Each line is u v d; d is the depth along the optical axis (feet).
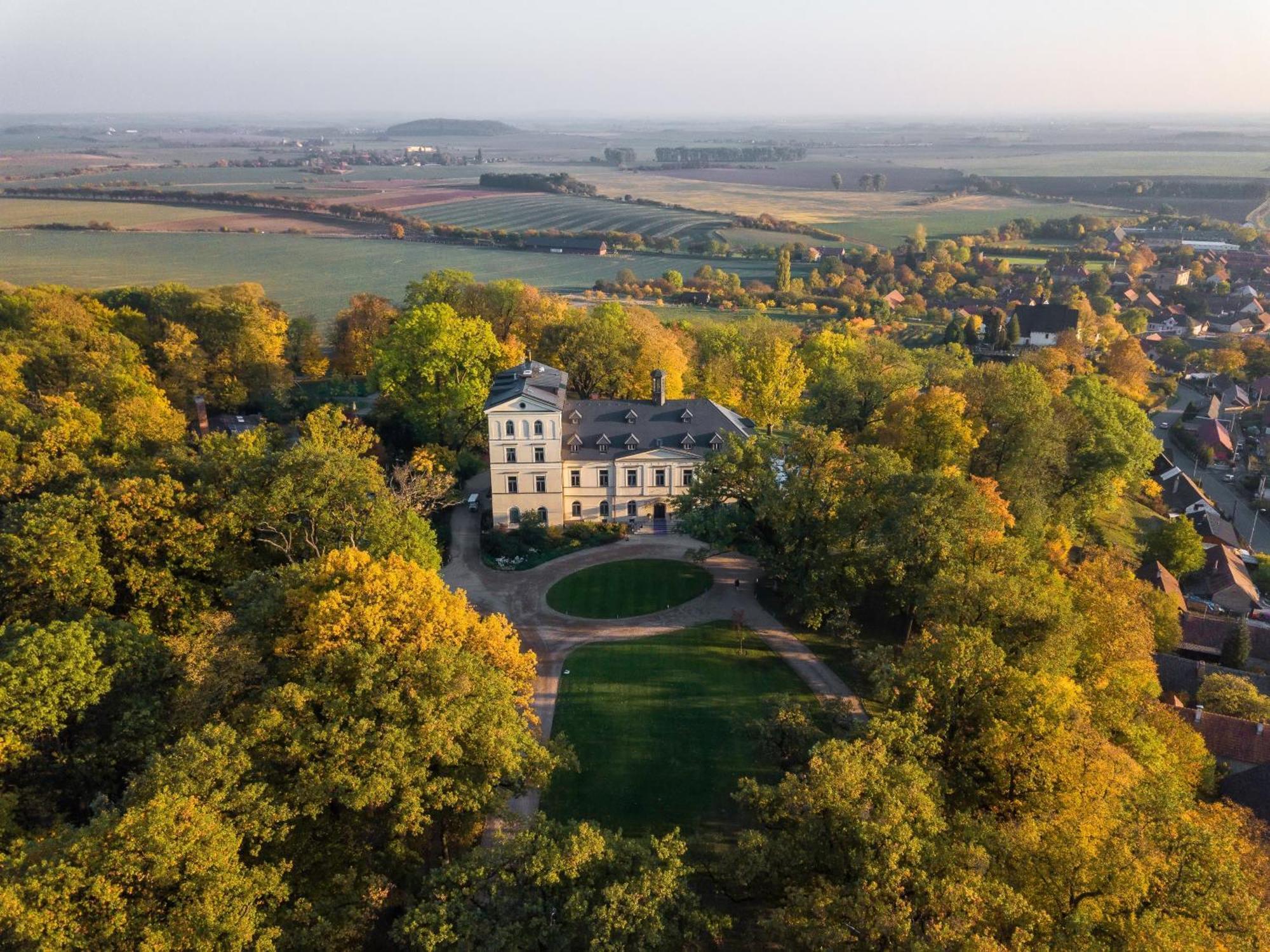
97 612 194.49
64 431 280.72
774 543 267.80
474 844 160.66
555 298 571.28
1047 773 155.63
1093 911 125.39
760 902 152.87
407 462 359.05
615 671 239.09
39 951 102.89
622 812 185.68
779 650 249.75
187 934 111.75
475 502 344.69
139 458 293.64
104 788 155.33
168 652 177.27
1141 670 214.48
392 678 151.64
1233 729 221.66
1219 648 287.89
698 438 326.24
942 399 300.61
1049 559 273.13
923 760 155.12
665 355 407.03
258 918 120.06
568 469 322.14
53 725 150.82
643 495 328.08
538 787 166.91
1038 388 329.93
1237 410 588.50
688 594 281.54
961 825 142.72
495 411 309.83
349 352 469.57
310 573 183.21
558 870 124.88
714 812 185.78
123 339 406.21
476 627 183.62
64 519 205.36
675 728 213.87
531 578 292.40
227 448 263.29
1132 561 332.39
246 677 165.48
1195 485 446.60
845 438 335.67
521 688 182.70
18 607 193.98
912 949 109.50
